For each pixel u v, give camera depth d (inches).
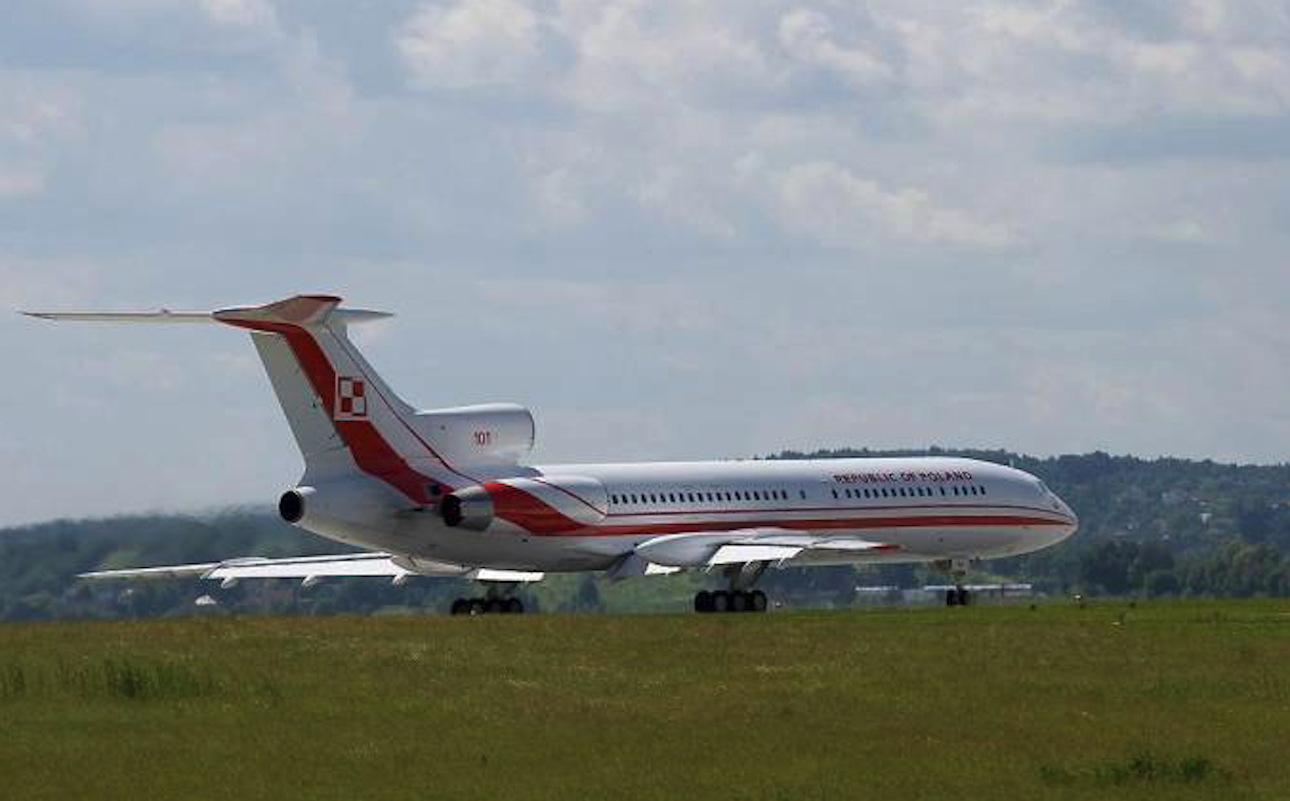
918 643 5467.5
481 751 3602.4
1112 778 3304.6
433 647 5374.0
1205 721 3902.6
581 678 4606.3
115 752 3614.7
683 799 3181.6
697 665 4877.0
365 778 3373.5
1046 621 6604.3
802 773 3380.9
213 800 3206.2
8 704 4212.6
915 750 3587.6
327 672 4736.7
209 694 4335.6
